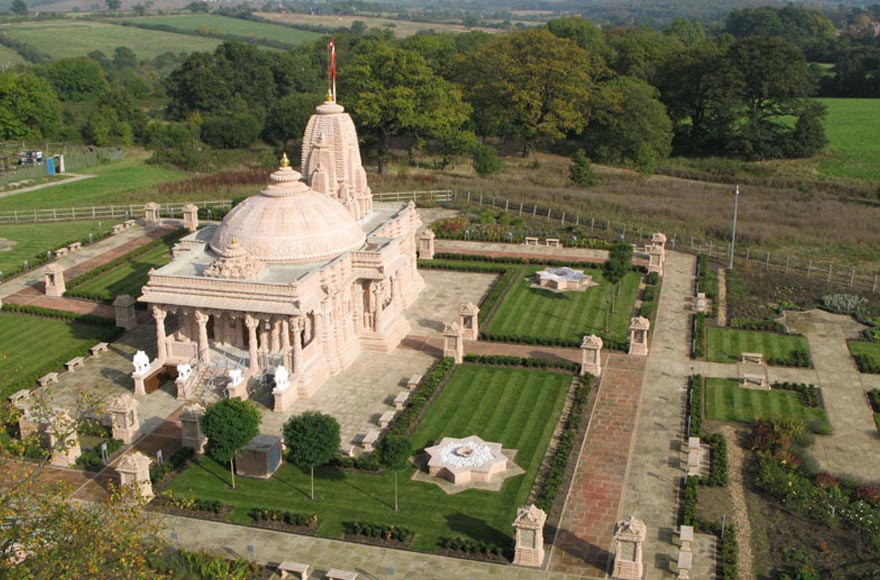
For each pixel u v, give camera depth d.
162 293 78.75
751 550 55.62
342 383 79.31
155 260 113.62
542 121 186.75
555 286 103.25
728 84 186.38
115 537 46.75
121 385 78.94
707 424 72.00
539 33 182.50
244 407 61.97
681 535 55.34
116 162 183.62
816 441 69.25
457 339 82.88
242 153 186.88
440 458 64.88
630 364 83.44
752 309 97.38
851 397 76.81
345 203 94.19
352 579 52.16
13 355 84.81
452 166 177.25
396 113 164.62
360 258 84.88
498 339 88.75
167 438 70.00
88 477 64.00
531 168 178.62
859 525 57.53
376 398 76.44
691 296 101.75
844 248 120.50
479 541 56.34
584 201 143.75
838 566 53.88
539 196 146.25
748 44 183.75
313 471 64.88
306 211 83.56
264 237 81.81
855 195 155.00
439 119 167.62
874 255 117.19
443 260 113.88
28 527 44.78
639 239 123.25
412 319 94.50
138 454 60.94
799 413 73.69
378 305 85.50
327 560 54.78
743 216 136.12
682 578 53.06
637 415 73.56
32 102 199.12
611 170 179.50
